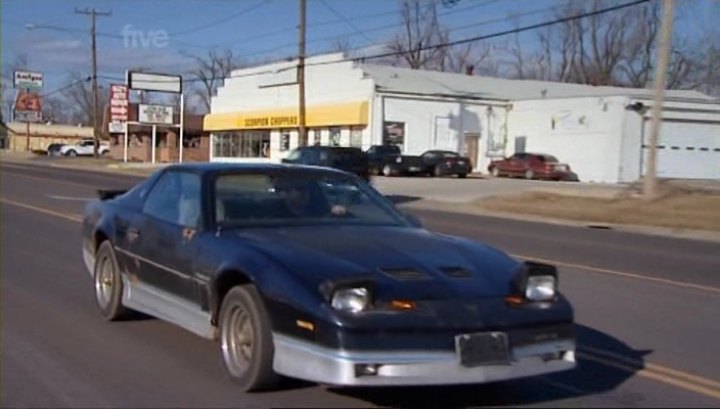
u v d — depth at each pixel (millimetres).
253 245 5773
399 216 6918
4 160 63406
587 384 6230
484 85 56656
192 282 6277
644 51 78312
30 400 5645
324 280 5113
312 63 53156
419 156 46250
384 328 4891
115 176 41312
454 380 4961
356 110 48656
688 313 9469
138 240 7273
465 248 5988
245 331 5691
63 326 7785
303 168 7117
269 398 5621
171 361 6574
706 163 49281
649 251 16562
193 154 70562
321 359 4945
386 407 5516
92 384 6000
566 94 55344
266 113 56781
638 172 46594
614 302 10008
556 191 32219
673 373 6637
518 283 5391
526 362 5188
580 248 16469
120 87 64125
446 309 5035
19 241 13992
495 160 50000
